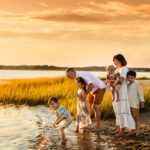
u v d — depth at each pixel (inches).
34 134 466.9
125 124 421.7
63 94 826.8
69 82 992.9
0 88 969.5
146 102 672.4
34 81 1146.7
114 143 396.5
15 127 519.2
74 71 455.8
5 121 572.4
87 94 453.7
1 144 414.3
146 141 401.7
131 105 426.9
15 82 1137.4
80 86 455.5
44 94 829.8
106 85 441.4
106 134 441.1
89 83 447.2
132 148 374.0
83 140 414.0
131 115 424.8
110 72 434.0
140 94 424.8
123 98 423.2
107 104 573.0
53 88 880.9
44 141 416.8
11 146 404.8
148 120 539.8
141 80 1958.7
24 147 398.9
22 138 444.1
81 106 459.8
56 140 418.9
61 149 376.8
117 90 424.8
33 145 407.2
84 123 461.4
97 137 426.6
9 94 856.9
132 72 423.5
